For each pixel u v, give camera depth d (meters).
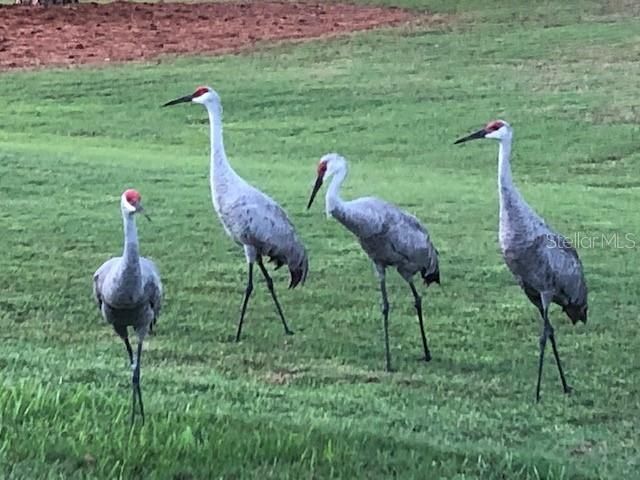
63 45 29.70
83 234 14.67
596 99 24.59
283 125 23.34
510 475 7.68
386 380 10.27
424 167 20.30
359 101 24.92
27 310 11.91
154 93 25.66
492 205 17.19
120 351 10.73
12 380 9.14
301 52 29.38
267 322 11.88
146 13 33.72
